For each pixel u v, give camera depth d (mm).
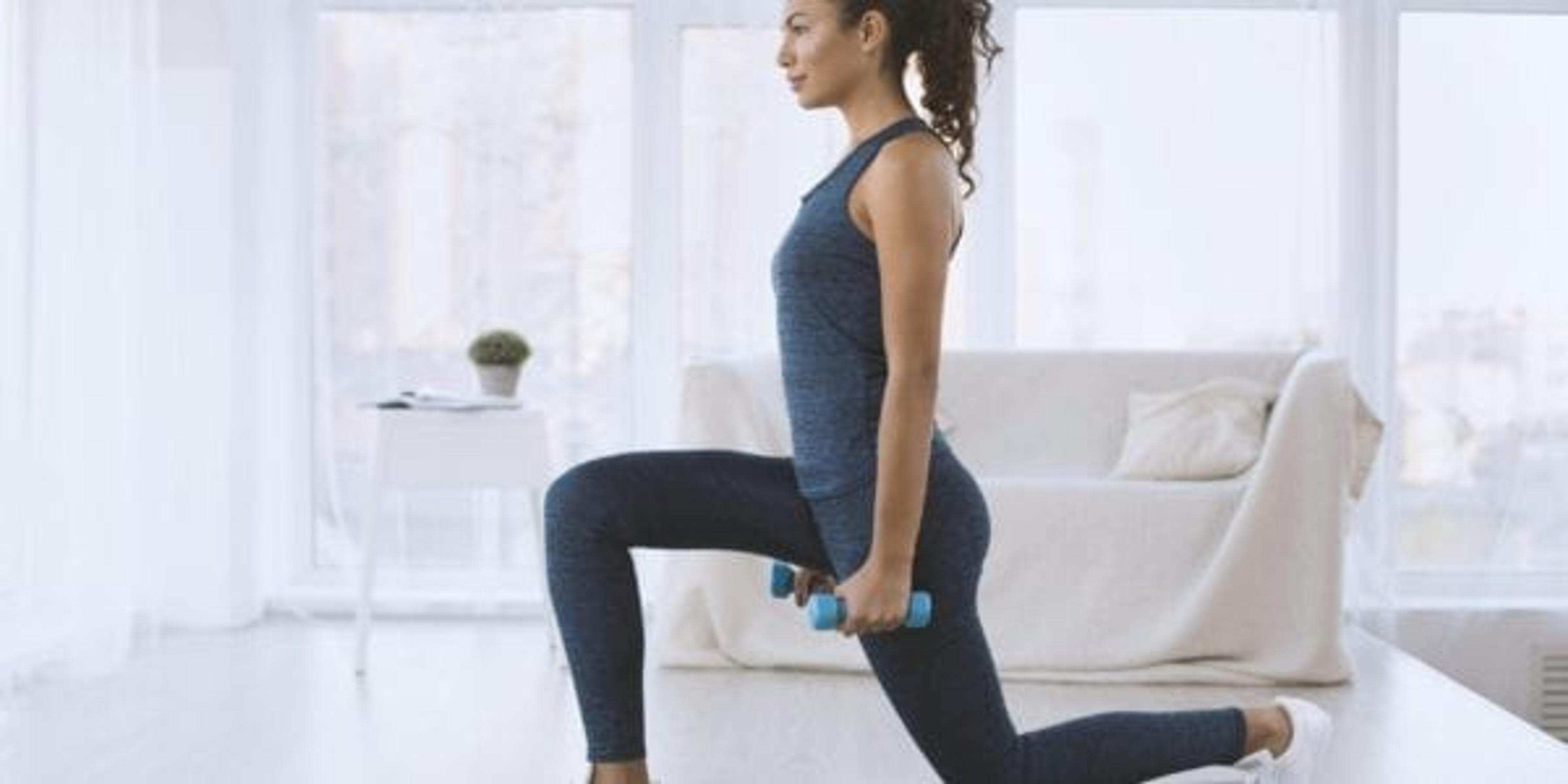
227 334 5246
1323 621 4383
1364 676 4520
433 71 5422
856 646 4461
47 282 4570
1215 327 5406
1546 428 5348
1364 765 3523
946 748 2359
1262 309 5387
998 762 2365
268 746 3666
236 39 5254
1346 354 5359
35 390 4527
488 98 5387
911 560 2176
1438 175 5359
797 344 2271
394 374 5461
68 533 4543
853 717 3928
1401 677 4508
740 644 4477
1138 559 4496
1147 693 4305
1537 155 5348
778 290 2307
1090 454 5203
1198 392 5043
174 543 5227
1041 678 4457
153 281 5055
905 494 2146
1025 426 5238
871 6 2240
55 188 4602
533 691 4273
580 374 5449
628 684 2295
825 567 2361
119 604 4605
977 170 2846
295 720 3928
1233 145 5375
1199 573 4484
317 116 5469
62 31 4605
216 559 5230
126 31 4793
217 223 5246
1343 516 4422
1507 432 5348
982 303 5492
